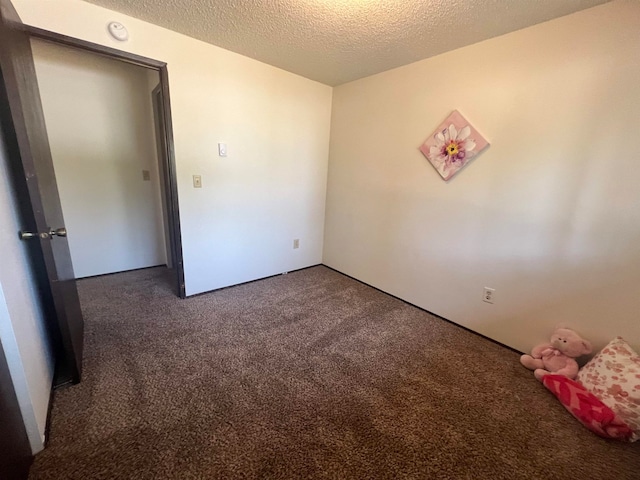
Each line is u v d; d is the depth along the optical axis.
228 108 2.38
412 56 2.18
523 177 1.82
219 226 2.59
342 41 1.98
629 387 1.33
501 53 1.81
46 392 1.33
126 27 1.80
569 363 1.63
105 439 1.22
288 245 3.21
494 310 2.07
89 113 2.66
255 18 1.74
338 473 1.13
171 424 1.31
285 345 1.95
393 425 1.36
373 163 2.77
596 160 1.54
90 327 2.05
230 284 2.82
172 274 3.08
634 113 1.41
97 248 2.94
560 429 1.36
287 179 2.98
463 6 1.51
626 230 1.50
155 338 1.95
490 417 1.42
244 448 1.21
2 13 1.07
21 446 1.04
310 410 1.42
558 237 1.72
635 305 1.51
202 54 2.14
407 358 1.87
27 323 1.21
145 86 2.90
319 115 3.04
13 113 1.10
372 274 2.97
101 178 2.84
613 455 1.24
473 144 2.00
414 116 2.36
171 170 2.20
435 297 2.43
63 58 2.45
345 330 2.17
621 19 1.39
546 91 1.66
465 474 1.14
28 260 1.33
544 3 1.44
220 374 1.64
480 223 2.06
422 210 2.42
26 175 1.16
